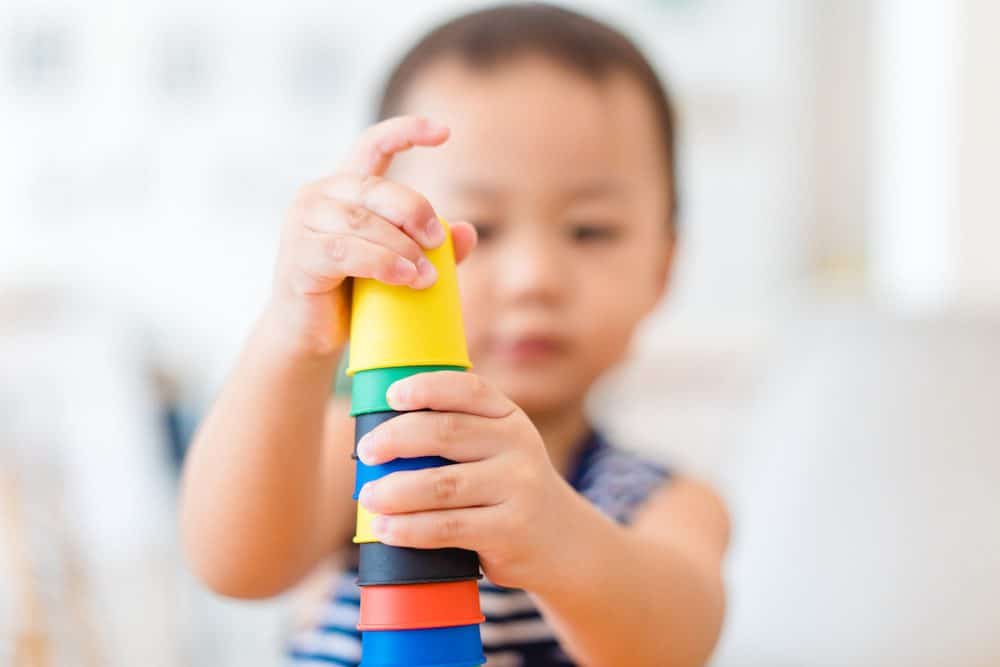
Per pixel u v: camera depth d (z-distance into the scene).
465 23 0.83
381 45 2.13
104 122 2.09
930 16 1.71
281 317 0.48
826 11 2.28
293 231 0.45
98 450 1.55
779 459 1.09
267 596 0.61
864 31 2.28
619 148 0.78
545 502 0.43
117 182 2.09
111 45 2.09
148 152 2.09
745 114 2.23
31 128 2.09
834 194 2.30
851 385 1.08
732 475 1.78
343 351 0.52
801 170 2.25
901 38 1.76
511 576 0.44
